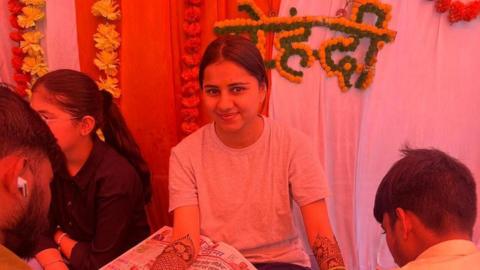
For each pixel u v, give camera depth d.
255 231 1.14
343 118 1.38
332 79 1.35
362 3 1.27
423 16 1.33
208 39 1.34
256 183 1.12
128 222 1.23
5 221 0.60
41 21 1.37
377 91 1.38
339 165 1.42
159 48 1.34
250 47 1.04
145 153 1.44
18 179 0.58
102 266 1.17
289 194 1.14
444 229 0.73
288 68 1.33
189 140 1.17
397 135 1.42
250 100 1.04
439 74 1.38
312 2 1.30
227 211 1.13
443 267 0.68
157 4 1.31
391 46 1.34
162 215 1.50
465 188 0.75
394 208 0.78
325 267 1.02
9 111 0.59
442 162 0.78
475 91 1.39
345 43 1.30
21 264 0.54
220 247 1.08
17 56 1.37
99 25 1.33
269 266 1.12
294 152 1.11
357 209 1.48
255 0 1.31
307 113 1.37
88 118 1.18
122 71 1.38
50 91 1.13
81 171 1.21
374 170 1.45
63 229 1.29
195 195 1.15
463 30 1.34
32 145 0.60
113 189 1.19
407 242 0.77
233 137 1.11
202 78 1.06
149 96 1.38
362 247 1.51
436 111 1.41
